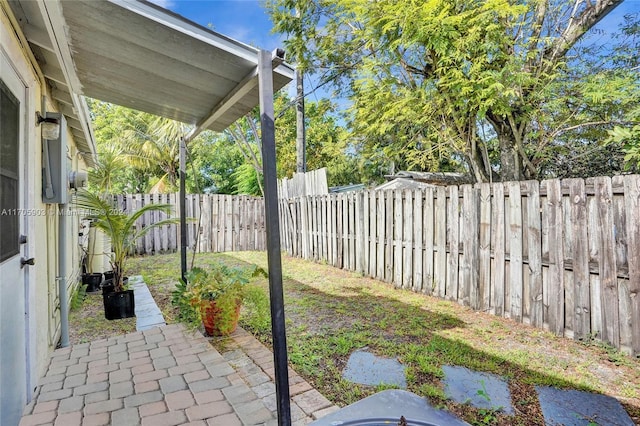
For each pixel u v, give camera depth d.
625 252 2.90
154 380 2.52
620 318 2.93
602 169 6.66
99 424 2.02
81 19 1.90
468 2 5.52
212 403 2.22
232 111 3.32
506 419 2.07
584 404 2.23
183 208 4.46
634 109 5.06
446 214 4.62
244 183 16.25
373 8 6.14
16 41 2.14
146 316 4.14
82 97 3.89
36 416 2.10
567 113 5.98
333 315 4.02
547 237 3.48
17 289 2.11
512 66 5.35
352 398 2.31
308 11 8.63
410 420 1.62
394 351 3.02
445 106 6.45
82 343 3.30
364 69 7.10
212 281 3.49
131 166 16.25
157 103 3.29
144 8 1.82
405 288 5.23
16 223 2.13
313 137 16.19
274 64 2.01
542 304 3.52
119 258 4.37
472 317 3.91
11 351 1.97
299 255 8.28
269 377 2.62
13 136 2.09
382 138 9.81
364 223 6.12
